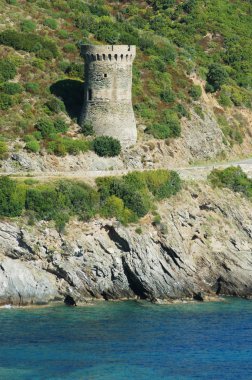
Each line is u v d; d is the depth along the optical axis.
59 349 176.88
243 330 189.88
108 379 164.88
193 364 172.25
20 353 174.62
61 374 166.50
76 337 182.75
